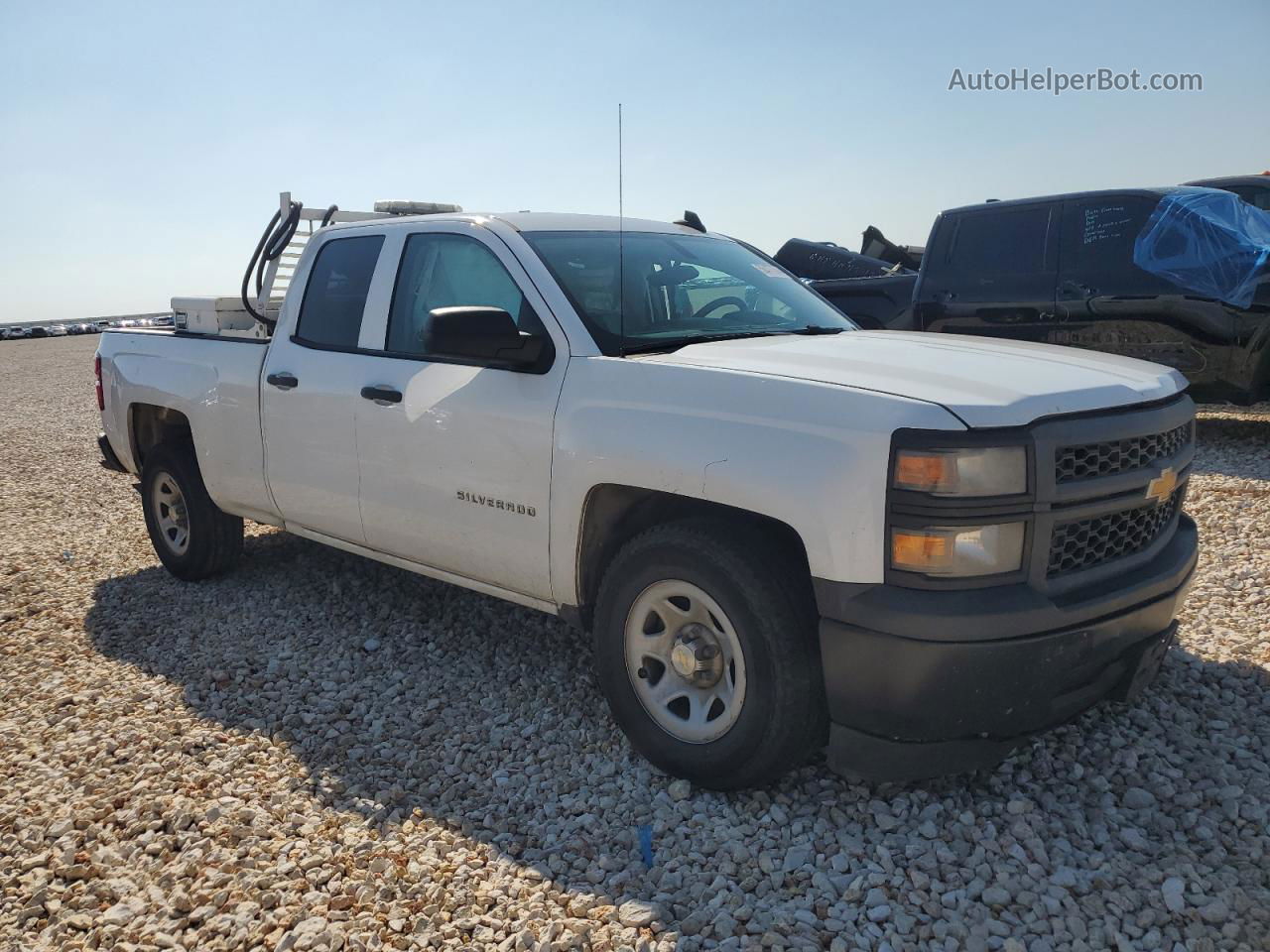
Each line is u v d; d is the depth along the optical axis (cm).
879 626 265
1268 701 358
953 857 274
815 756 332
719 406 297
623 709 330
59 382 2069
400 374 400
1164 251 771
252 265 530
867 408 271
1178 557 317
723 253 445
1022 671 267
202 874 281
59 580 573
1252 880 260
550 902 265
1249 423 911
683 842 289
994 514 263
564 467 334
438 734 366
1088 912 251
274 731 370
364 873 279
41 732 377
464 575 397
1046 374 300
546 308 358
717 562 291
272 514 484
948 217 901
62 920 267
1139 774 313
